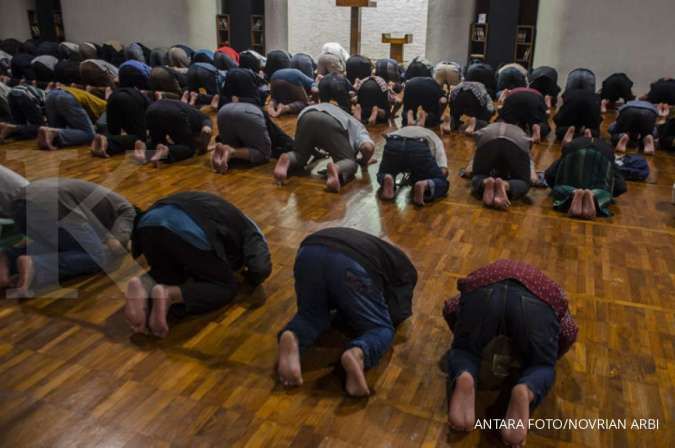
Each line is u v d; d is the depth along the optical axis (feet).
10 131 17.81
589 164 12.49
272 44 36.99
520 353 6.36
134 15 36.78
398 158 12.71
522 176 13.00
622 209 12.84
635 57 27.96
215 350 7.44
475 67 25.14
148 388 6.68
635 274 9.73
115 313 8.29
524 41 31.96
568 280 9.47
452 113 20.04
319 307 6.99
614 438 6.00
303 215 12.16
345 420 6.20
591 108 17.74
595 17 28.04
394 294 7.45
